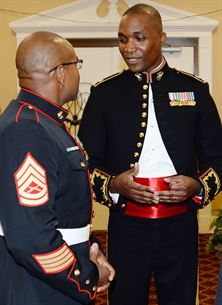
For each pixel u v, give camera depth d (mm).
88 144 2166
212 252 4750
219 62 5516
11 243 1326
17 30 5414
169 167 2111
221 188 2186
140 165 2104
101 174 2123
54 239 1353
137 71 2092
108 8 5371
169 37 5426
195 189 2053
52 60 1501
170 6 5398
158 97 2152
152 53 2053
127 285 2135
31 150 1368
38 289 1474
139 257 2113
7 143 1373
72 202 1508
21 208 1325
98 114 2186
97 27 5375
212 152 2166
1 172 1364
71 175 1482
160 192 1992
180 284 2127
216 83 5539
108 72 5469
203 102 2174
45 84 1508
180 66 5488
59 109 1544
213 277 4043
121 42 2068
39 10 5465
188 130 2137
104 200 2107
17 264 1481
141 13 2020
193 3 5422
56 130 1501
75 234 1539
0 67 5535
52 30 5414
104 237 5223
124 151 2133
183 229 2125
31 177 1345
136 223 2102
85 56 5461
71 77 1549
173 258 2111
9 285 1490
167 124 2123
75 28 5387
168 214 2088
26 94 1514
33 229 1317
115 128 2150
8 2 5453
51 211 1370
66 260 1392
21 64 1511
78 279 1427
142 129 2129
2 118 1458
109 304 2178
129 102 2162
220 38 5492
